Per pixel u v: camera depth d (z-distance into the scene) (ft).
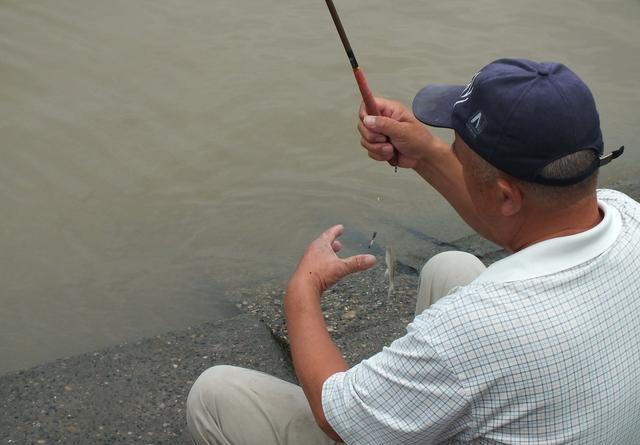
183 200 16.02
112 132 17.52
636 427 5.52
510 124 5.29
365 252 14.57
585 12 22.33
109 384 10.30
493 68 5.54
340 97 18.62
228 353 11.01
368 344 10.94
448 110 6.79
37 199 15.90
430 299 7.96
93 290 13.82
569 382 5.17
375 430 5.64
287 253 14.76
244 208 15.87
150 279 14.07
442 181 8.06
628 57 20.52
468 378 5.23
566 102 5.25
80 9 21.29
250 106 18.31
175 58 19.63
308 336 6.49
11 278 14.08
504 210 5.55
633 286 5.34
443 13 21.84
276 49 20.04
